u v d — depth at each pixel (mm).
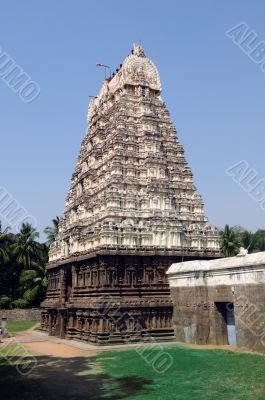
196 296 41125
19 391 22812
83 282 49156
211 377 25188
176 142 57594
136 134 54562
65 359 33406
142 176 51969
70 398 21156
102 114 61094
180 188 54250
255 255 35344
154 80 59594
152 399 20688
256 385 22734
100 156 56938
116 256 44688
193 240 50062
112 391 22469
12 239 87062
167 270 46875
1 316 76312
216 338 39094
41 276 84062
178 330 43562
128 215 48219
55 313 56219
